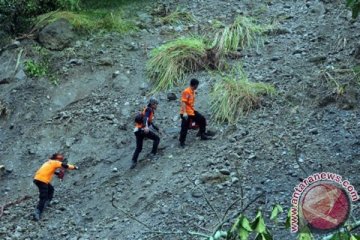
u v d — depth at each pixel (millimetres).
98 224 17375
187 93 19391
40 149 21250
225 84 21484
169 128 20844
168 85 22828
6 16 26391
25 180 20172
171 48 23891
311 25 25234
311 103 20359
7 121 22641
